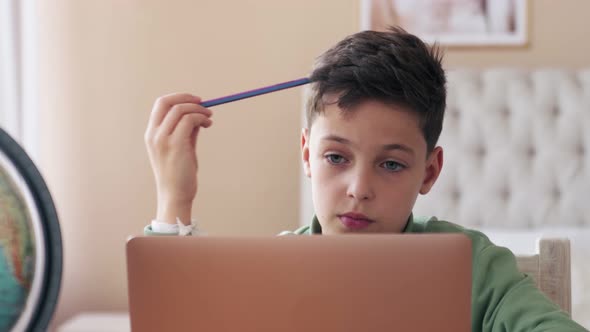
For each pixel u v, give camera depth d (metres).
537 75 2.75
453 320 0.56
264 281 0.56
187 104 0.96
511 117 2.73
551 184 2.69
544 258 0.99
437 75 0.98
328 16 2.94
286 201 2.99
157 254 0.57
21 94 2.85
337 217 0.91
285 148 2.98
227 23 2.98
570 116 2.70
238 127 2.99
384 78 0.90
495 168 2.71
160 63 3.01
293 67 2.97
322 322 0.56
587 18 2.84
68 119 3.04
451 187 2.73
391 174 0.91
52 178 3.06
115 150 3.04
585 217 2.67
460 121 2.75
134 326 0.58
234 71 2.99
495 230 2.66
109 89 3.03
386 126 0.89
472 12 2.87
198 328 0.57
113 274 3.07
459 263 0.56
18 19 2.84
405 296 0.56
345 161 0.92
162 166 0.95
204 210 3.02
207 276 0.57
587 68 2.83
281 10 2.96
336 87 0.90
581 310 2.11
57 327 3.09
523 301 0.86
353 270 0.56
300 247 0.56
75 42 3.03
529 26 2.86
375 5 2.90
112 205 3.06
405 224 1.01
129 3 3.01
